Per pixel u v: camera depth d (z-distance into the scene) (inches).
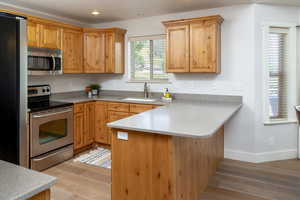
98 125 167.0
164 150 75.5
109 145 165.6
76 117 151.6
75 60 163.2
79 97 176.9
